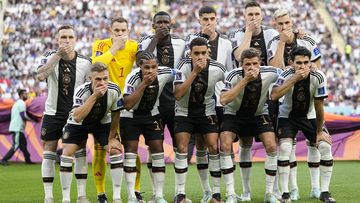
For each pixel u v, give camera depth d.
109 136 7.78
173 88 8.02
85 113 7.36
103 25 37.94
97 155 8.11
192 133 8.08
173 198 8.76
